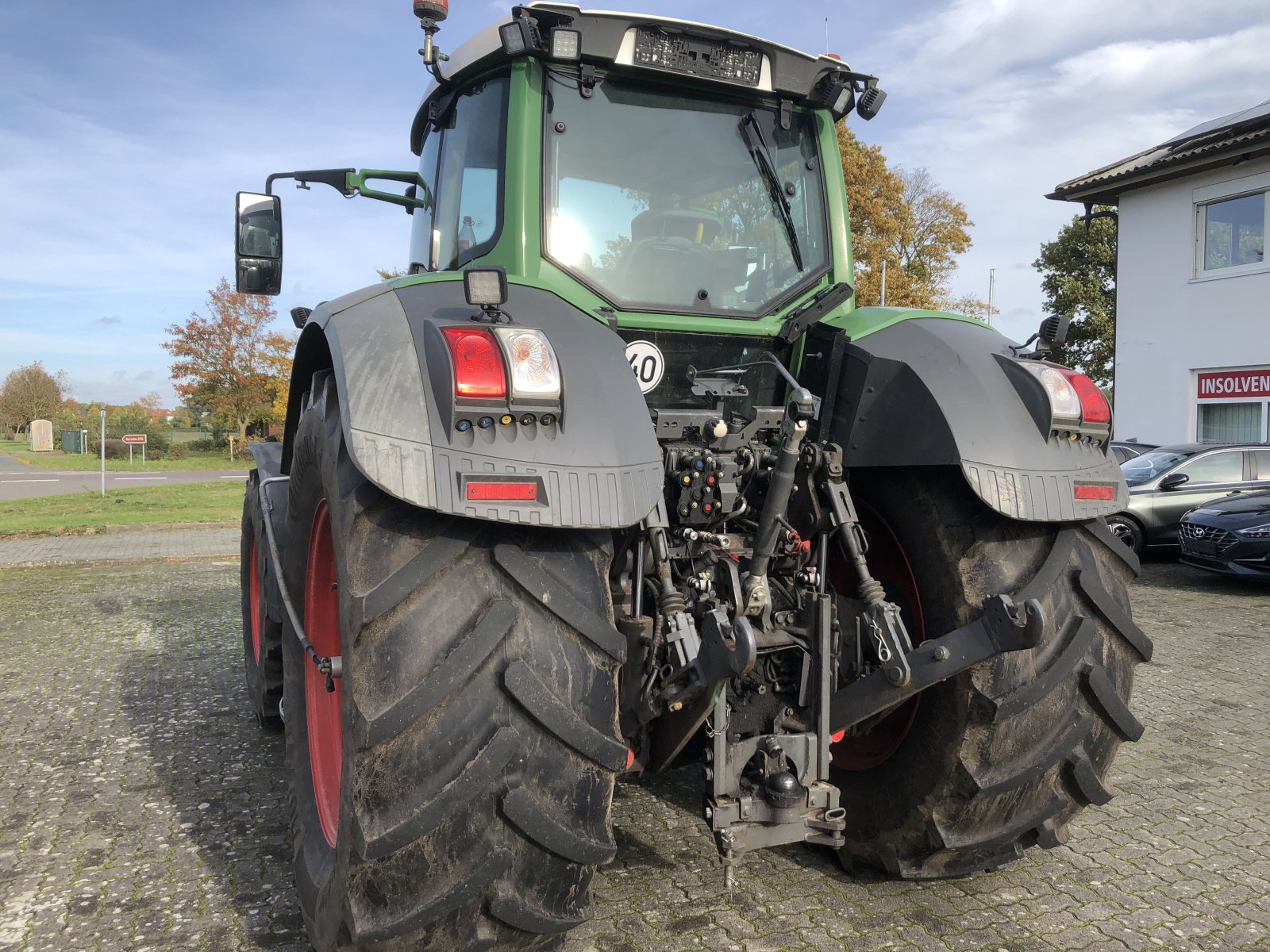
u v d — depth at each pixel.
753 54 2.80
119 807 3.62
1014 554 2.47
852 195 28.50
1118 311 17.06
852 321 2.84
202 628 7.19
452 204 2.93
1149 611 8.11
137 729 4.61
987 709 2.37
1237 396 15.34
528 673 1.87
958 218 33.12
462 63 2.76
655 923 2.63
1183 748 4.34
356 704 1.83
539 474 1.89
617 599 2.46
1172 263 16.11
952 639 2.23
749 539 2.65
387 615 1.86
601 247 2.64
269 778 3.93
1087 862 3.09
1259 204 14.98
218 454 51.19
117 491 23.83
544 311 2.25
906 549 2.67
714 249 2.80
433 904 1.85
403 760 1.82
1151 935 2.61
